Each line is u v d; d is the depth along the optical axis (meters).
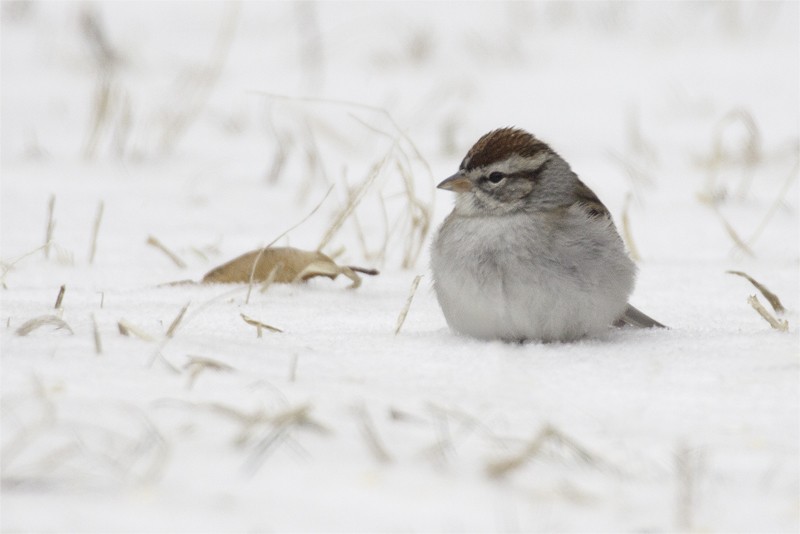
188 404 6.47
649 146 18.83
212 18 28.47
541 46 26.80
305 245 13.62
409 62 25.16
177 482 5.51
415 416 6.61
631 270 8.88
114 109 20.00
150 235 13.72
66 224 14.30
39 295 10.43
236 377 7.21
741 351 8.40
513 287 8.48
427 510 5.36
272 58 25.28
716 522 5.39
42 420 6.15
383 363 8.01
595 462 6.02
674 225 14.95
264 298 10.66
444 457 5.97
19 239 13.43
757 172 17.95
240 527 5.07
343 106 21.81
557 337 8.69
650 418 6.86
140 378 7.04
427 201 16.11
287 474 5.67
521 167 8.73
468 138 19.70
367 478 5.68
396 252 13.52
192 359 7.34
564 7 29.17
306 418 6.20
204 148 19.11
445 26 28.12
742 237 14.29
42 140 19.09
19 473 5.52
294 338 8.83
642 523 5.34
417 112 21.42
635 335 9.04
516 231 8.55
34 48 25.20
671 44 26.72
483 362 8.08
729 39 27.03
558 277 8.45
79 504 5.23
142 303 10.16
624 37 27.55
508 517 5.33
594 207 8.88
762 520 5.42
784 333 8.99
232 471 5.67
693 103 22.08
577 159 18.72
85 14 24.86
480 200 8.76
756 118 21.02
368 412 6.63
